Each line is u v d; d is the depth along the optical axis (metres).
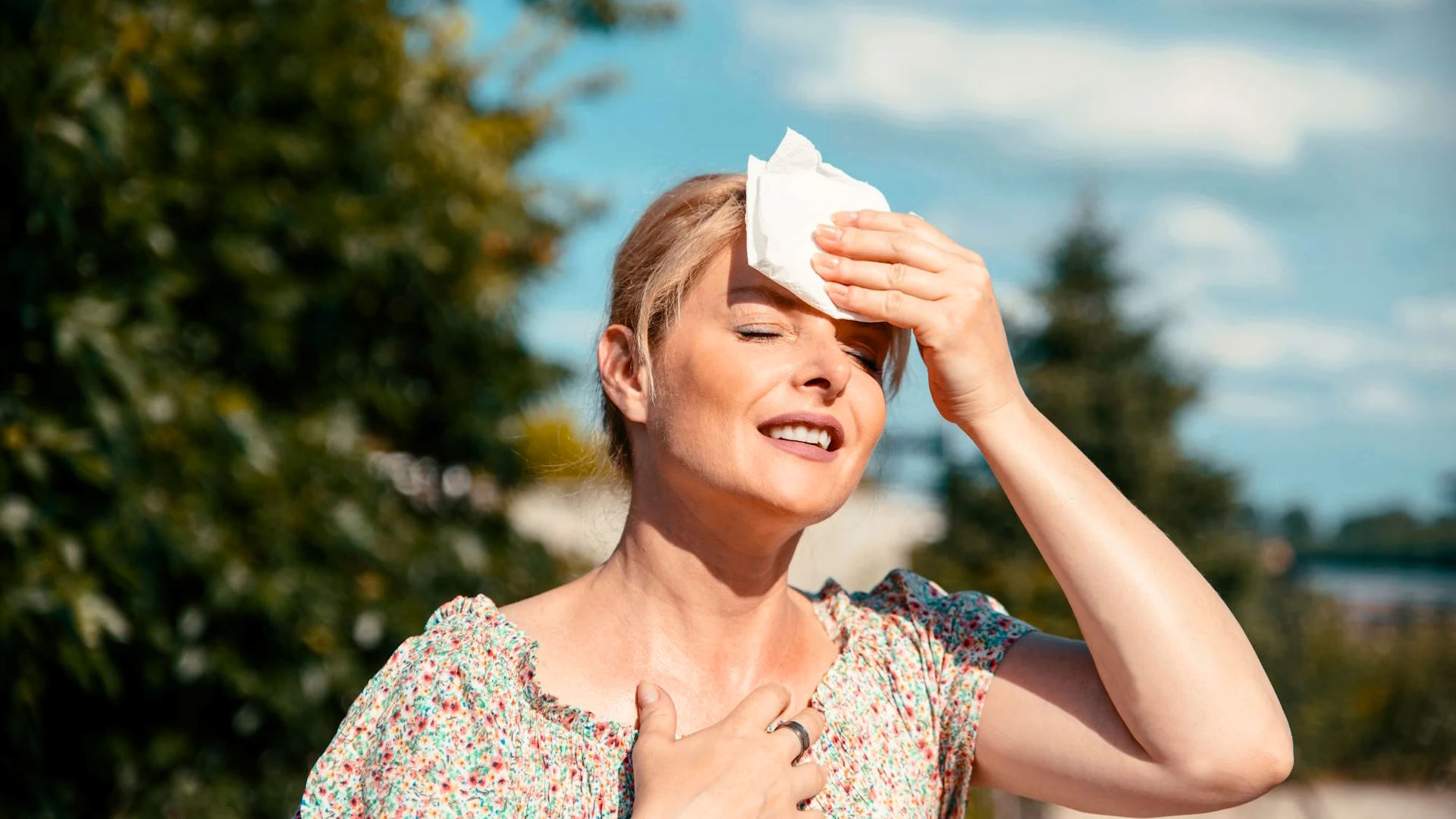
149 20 3.85
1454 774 14.15
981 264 1.60
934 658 1.71
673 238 1.64
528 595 5.03
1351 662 14.73
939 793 1.67
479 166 5.38
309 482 4.29
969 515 11.50
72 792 3.66
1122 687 1.53
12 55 3.20
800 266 1.53
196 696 3.90
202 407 3.77
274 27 4.38
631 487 1.78
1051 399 14.14
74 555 3.28
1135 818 1.62
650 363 1.61
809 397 1.52
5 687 3.31
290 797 3.94
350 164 4.70
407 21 5.77
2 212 3.32
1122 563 1.53
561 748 1.53
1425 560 31.30
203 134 4.14
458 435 5.08
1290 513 30.38
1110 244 14.80
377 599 4.33
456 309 5.02
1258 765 1.50
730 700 1.62
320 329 4.65
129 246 3.64
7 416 3.26
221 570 3.73
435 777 1.47
